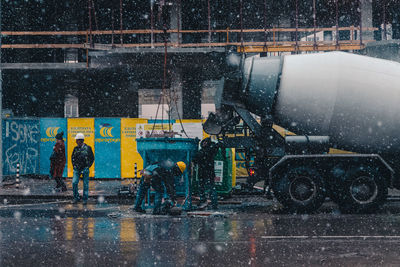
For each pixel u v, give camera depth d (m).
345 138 10.91
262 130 11.41
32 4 29.14
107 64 23.25
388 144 10.77
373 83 10.59
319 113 10.84
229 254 5.96
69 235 7.38
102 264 5.44
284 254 5.95
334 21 32.75
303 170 10.18
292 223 8.66
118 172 19.42
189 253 6.02
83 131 19.48
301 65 10.88
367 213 10.22
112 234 7.46
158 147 10.67
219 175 12.89
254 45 23.31
